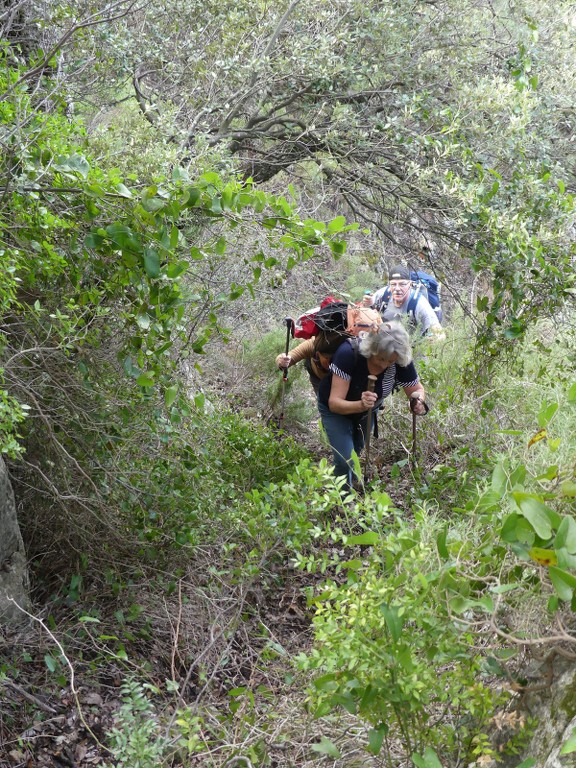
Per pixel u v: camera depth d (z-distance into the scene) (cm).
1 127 322
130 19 580
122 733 271
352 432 549
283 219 340
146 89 657
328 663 256
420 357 671
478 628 284
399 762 284
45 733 330
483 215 512
